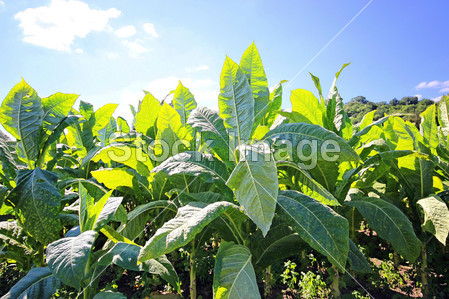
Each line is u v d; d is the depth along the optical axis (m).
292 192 2.21
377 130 4.08
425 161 2.90
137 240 3.74
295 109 3.23
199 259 3.07
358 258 2.46
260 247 2.39
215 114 2.79
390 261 3.27
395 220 2.44
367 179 3.05
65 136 5.54
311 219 1.90
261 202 1.60
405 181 3.06
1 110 3.20
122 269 3.01
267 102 2.84
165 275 1.97
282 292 2.87
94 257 2.02
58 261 1.53
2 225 2.78
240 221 2.21
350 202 2.71
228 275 1.87
